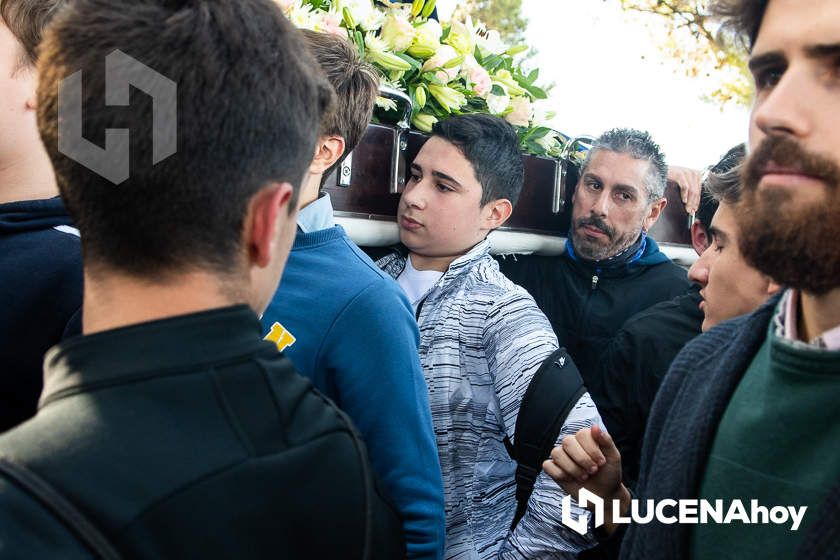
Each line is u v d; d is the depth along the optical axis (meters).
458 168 1.67
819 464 0.65
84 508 0.51
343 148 1.28
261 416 0.60
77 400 0.55
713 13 0.77
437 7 1.88
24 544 0.48
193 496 0.54
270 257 0.65
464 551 1.54
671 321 1.77
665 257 2.14
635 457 1.76
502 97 1.88
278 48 0.64
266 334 1.13
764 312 0.75
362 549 0.63
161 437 0.55
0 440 0.54
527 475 1.53
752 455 0.69
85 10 0.60
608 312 2.04
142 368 0.57
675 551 0.75
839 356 0.63
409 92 1.75
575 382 1.53
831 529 0.60
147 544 0.51
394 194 1.69
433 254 1.72
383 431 1.07
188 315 0.59
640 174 2.00
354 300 1.13
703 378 0.81
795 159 0.61
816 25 0.61
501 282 1.68
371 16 1.67
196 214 0.60
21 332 0.94
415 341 1.18
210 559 0.54
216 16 0.61
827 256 0.60
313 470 0.61
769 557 0.67
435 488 1.08
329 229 1.22
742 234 0.65
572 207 2.11
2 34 1.01
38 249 0.97
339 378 1.11
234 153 0.60
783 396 0.67
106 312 0.61
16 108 1.02
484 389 1.60
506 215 1.78
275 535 0.58
